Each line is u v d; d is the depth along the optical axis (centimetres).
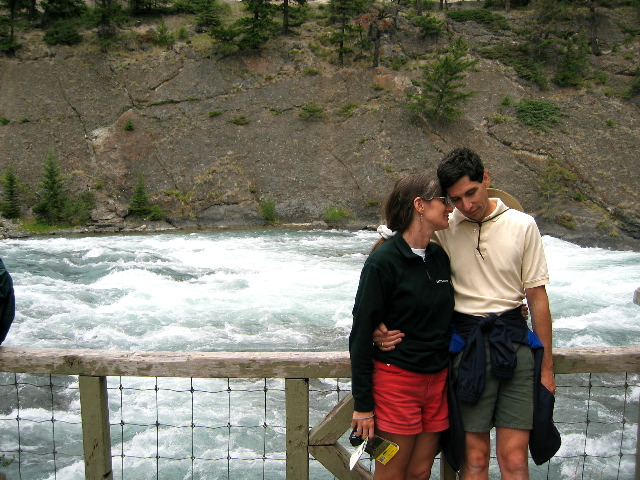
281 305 1382
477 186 278
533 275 296
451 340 297
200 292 1503
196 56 3966
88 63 3834
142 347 1090
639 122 3550
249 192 3198
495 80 3941
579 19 4522
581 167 3250
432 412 294
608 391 873
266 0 4356
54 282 1603
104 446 333
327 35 4234
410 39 4262
